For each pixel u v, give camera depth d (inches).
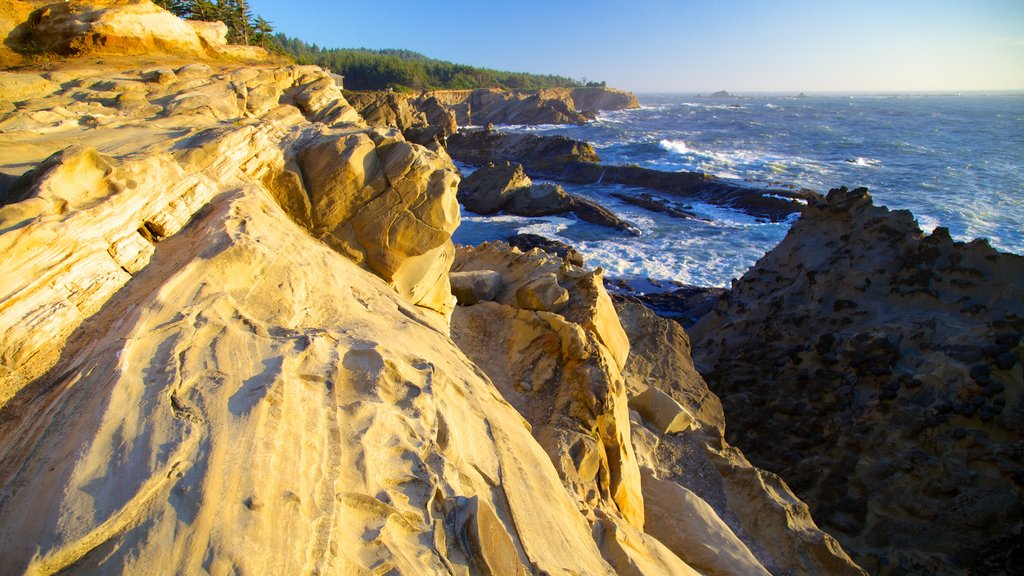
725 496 430.9
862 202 711.1
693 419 501.7
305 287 278.1
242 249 260.2
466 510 178.5
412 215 401.1
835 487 531.2
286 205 396.2
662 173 2298.2
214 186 337.1
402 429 198.7
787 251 784.9
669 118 6589.6
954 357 519.5
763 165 2687.0
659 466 438.3
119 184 257.4
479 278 517.3
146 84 563.8
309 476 156.5
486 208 1953.7
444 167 454.0
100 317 221.8
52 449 157.1
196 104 502.6
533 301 446.6
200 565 124.6
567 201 1907.0
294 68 706.8
